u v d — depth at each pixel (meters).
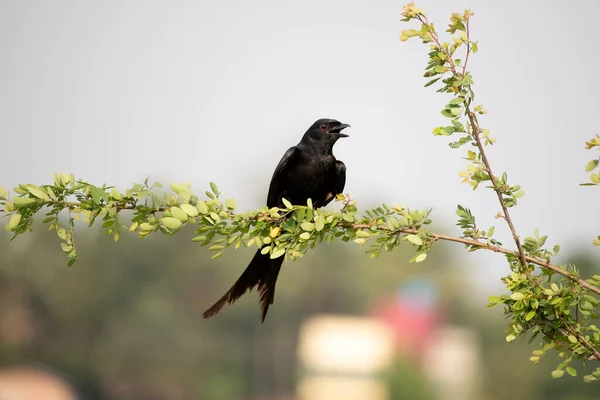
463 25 5.28
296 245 5.43
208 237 5.36
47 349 47.53
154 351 48.53
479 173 5.25
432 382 39.97
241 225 5.36
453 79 5.24
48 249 47.56
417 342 45.75
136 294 49.00
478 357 41.72
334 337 49.16
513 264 5.42
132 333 48.22
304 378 49.22
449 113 5.20
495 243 5.35
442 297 49.16
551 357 25.78
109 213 5.27
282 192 7.85
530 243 5.33
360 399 46.09
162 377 48.56
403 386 39.09
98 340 48.22
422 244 5.29
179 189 5.36
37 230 46.81
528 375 32.03
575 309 5.37
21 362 46.75
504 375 34.88
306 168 7.72
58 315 47.53
